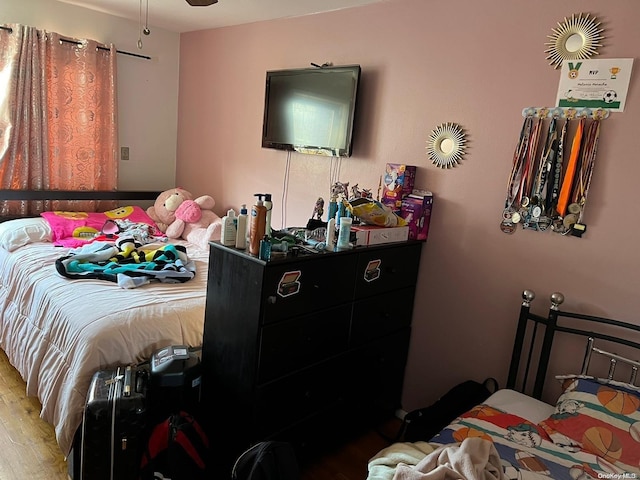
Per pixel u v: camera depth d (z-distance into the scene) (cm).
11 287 260
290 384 187
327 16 272
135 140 380
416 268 240
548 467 149
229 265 178
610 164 180
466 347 230
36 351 215
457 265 229
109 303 213
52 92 325
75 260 257
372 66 252
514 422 173
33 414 224
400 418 258
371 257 209
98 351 188
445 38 222
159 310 213
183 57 386
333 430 216
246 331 174
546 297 202
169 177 408
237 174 348
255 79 324
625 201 178
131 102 370
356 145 265
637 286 179
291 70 282
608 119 180
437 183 232
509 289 213
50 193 330
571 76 186
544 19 191
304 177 298
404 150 243
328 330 197
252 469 153
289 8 274
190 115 387
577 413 169
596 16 179
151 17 338
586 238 189
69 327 201
